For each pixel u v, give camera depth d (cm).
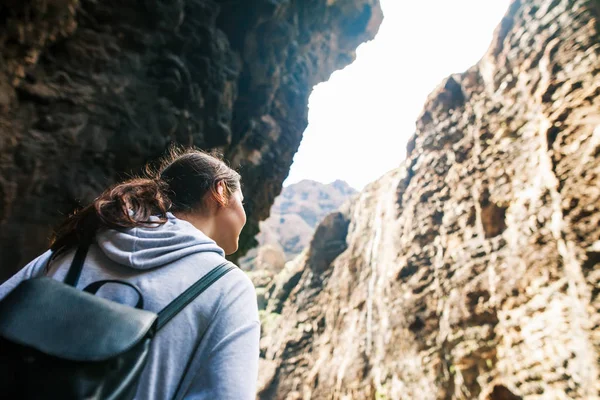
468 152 1541
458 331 1291
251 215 1739
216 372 75
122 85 938
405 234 1797
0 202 723
